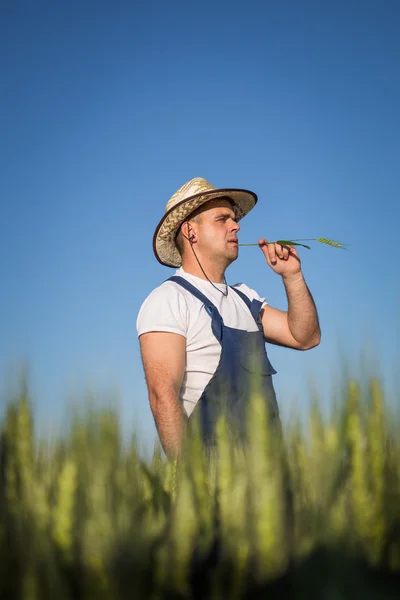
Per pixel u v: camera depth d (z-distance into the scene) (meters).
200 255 4.35
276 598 0.76
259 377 0.86
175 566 0.76
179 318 3.81
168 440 2.13
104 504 0.74
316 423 0.86
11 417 0.80
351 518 0.79
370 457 0.81
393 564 0.78
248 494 0.79
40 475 0.77
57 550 0.72
